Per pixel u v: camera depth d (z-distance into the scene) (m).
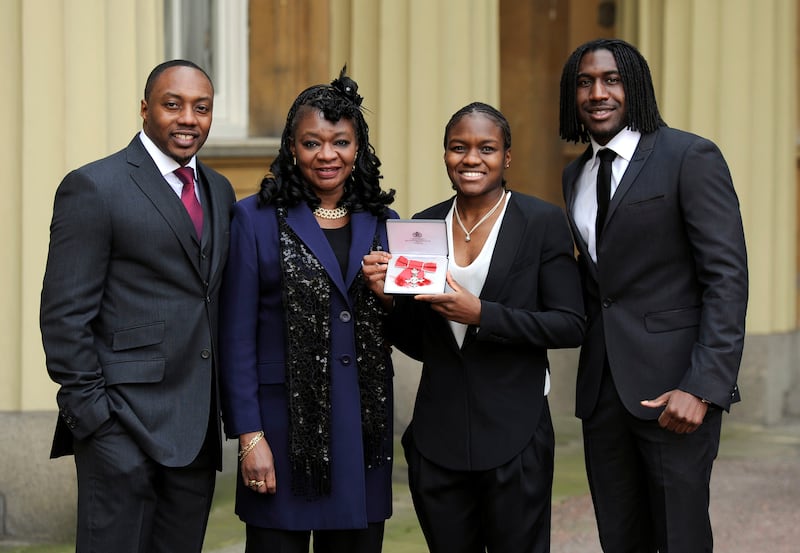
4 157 6.34
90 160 6.36
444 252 4.17
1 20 6.30
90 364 4.06
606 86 4.50
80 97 6.34
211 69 8.30
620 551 4.66
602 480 4.64
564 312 4.36
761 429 9.90
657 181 4.43
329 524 4.23
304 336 4.18
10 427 6.34
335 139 4.22
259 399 4.24
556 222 4.42
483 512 4.43
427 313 4.41
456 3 8.37
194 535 4.28
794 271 10.55
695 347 4.35
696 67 9.92
